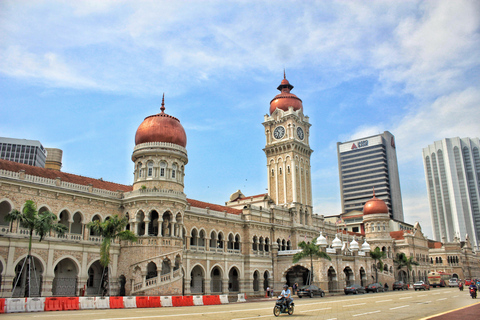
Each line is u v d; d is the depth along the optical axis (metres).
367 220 121.88
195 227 68.25
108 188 62.88
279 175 98.38
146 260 54.75
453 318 26.62
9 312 32.16
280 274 81.38
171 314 29.92
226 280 71.94
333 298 56.34
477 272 174.75
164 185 59.84
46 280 49.06
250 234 78.69
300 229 91.00
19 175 49.09
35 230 45.47
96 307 38.03
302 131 102.31
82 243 53.66
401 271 121.69
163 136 61.62
